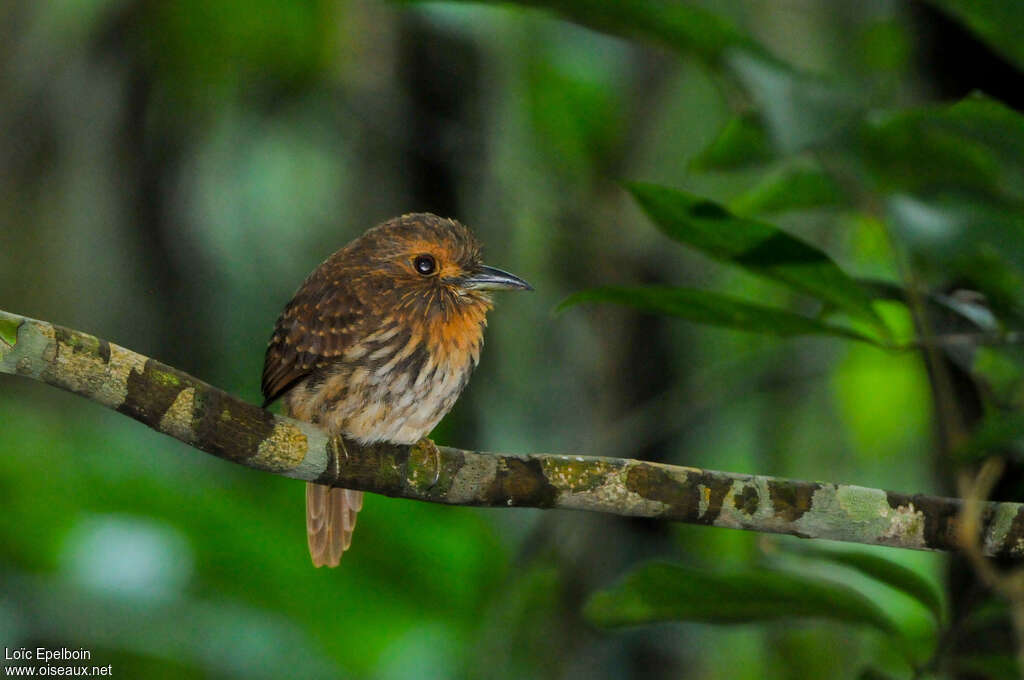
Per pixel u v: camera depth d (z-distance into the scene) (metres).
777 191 7.11
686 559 10.90
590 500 6.16
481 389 11.65
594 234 11.75
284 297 12.10
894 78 10.85
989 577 5.42
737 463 12.69
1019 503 6.00
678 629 10.62
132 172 11.74
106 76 11.71
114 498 10.41
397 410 7.95
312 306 7.91
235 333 11.98
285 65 12.09
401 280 7.98
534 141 11.98
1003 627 6.83
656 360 11.35
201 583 10.17
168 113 11.87
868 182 5.94
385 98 11.75
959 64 7.76
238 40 11.96
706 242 5.98
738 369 10.78
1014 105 7.66
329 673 9.90
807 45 11.95
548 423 11.54
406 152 11.80
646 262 11.77
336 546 8.35
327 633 10.18
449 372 8.09
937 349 6.29
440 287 8.05
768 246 5.88
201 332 11.86
